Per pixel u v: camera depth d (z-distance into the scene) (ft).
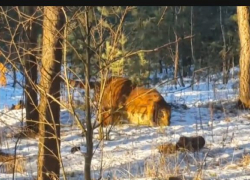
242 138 52.26
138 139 52.49
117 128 55.77
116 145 50.42
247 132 54.65
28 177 40.86
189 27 110.22
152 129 56.34
